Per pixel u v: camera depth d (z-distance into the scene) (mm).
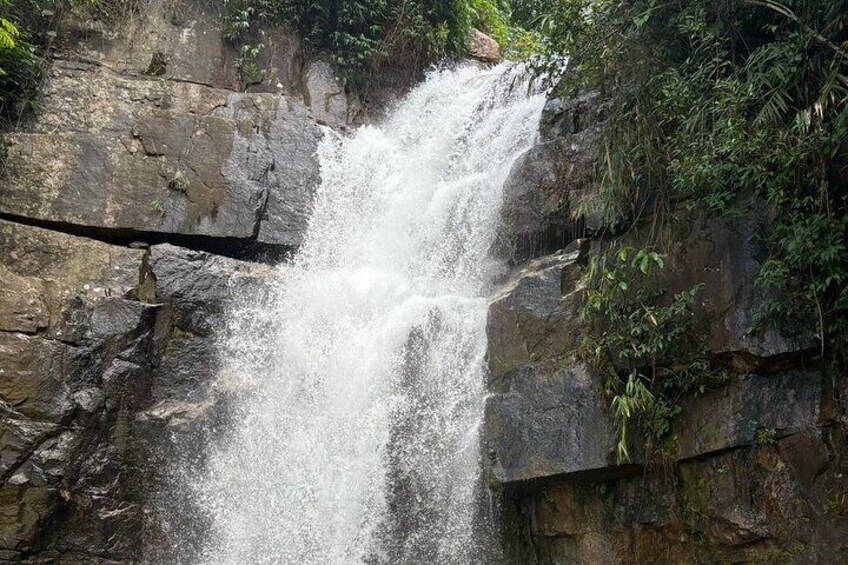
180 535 7613
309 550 7586
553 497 6930
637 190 6816
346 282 8883
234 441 8008
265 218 9141
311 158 9617
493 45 12617
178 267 8398
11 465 6988
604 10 7125
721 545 5977
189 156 9039
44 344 7523
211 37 10211
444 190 9273
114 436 7648
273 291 8750
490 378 7367
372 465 7758
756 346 5871
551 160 7914
